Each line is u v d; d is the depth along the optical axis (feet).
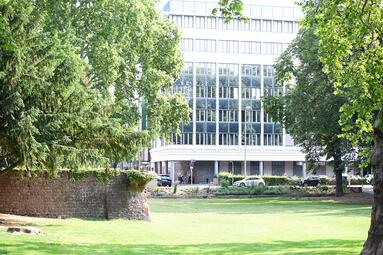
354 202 158.61
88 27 137.69
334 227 84.48
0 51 65.92
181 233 73.77
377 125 41.22
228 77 310.45
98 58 134.41
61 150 72.23
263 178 239.50
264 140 315.17
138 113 148.36
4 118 66.90
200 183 305.12
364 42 65.26
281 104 179.42
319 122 152.66
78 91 73.41
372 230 40.93
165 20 159.84
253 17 314.35
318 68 151.12
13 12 70.13
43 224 80.38
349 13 61.00
